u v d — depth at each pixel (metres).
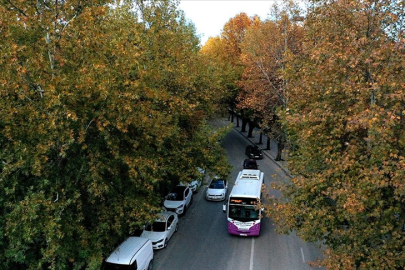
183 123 17.70
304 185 9.73
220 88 28.31
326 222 9.33
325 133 10.20
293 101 12.39
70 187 10.69
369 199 8.17
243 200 17.17
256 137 47.72
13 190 9.81
